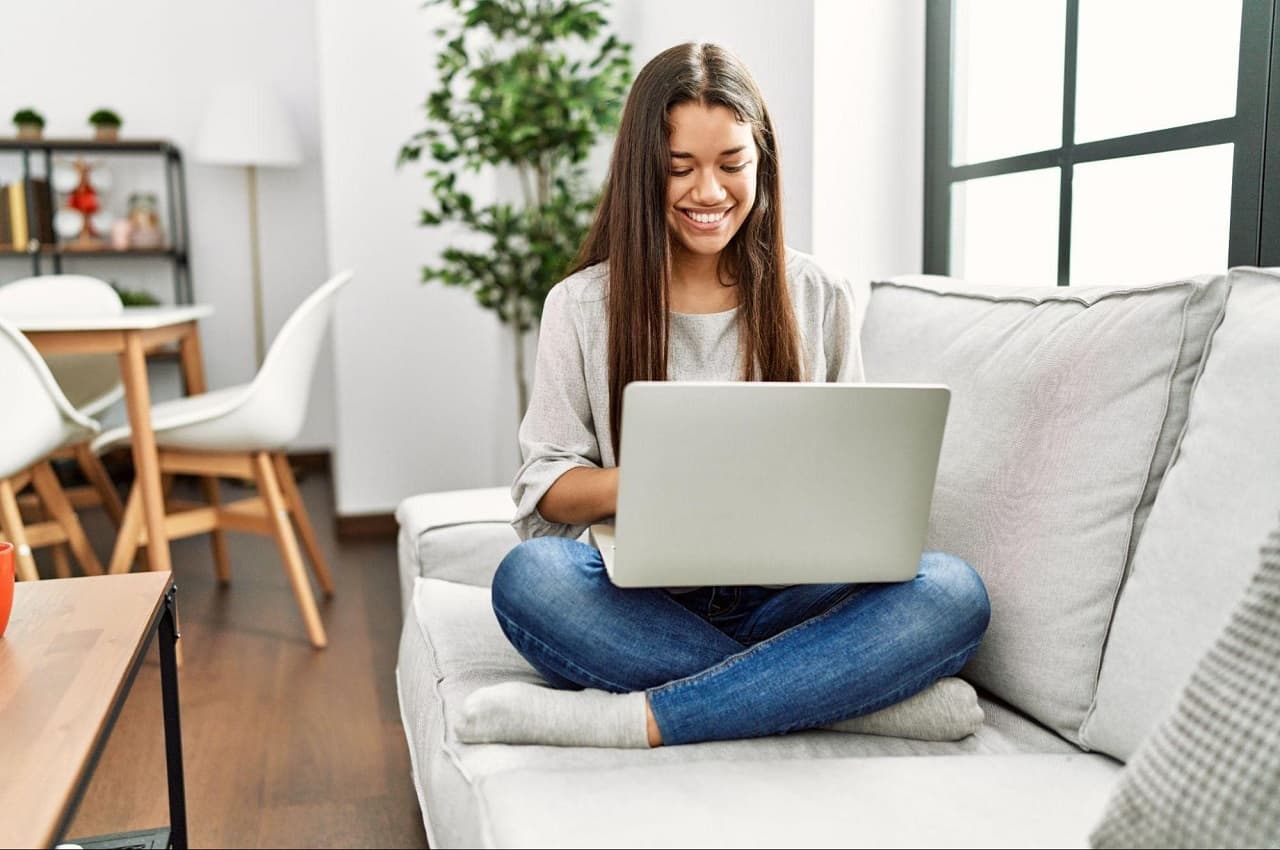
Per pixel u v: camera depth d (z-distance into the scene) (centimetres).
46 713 98
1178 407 113
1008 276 190
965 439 133
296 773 201
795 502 106
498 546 187
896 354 156
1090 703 113
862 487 106
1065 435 121
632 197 127
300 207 502
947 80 201
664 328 130
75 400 335
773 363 134
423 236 375
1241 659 76
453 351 382
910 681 114
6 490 252
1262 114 133
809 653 112
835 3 199
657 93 125
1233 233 139
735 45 232
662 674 117
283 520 271
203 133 450
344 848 174
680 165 125
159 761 206
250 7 488
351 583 324
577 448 133
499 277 291
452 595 168
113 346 260
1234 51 138
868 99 203
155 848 133
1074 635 115
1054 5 175
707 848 83
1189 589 101
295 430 279
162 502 286
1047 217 179
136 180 484
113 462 467
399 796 192
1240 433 101
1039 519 121
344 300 372
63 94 477
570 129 269
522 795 93
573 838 85
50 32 473
